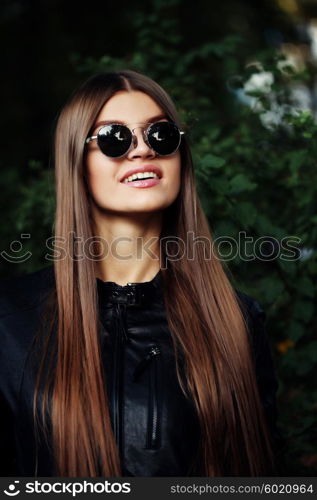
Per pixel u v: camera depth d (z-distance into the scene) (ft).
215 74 25.73
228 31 45.62
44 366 9.87
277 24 50.37
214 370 10.37
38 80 45.83
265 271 16.15
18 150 44.27
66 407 9.59
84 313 10.12
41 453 9.63
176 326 10.48
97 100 10.44
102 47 42.78
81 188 10.57
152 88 10.71
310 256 15.48
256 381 10.89
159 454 9.52
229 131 19.81
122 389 9.80
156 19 20.93
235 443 10.23
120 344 10.14
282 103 18.34
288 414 14.87
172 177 10.51
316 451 13.76
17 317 10.27
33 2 46.50
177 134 10.44
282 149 17.51
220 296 11.04
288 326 16.38
